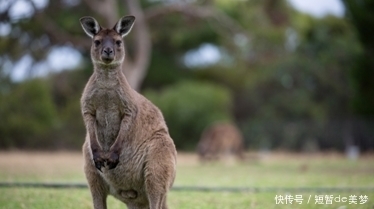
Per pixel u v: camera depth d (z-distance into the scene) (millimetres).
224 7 79500
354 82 65938
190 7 73500
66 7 70125
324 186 32312
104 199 19938
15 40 66688
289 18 76750
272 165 53906
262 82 92875
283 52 92625
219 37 90250
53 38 68312
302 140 75375
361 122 68875
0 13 62562
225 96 85438
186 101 82062
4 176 36594
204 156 58719
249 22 78000
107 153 19234
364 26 61094
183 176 40469
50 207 23875
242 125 80375
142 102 20125
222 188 30906
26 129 69938
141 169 19438
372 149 68750
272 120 86750
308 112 89000
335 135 73125
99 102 19688
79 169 43500
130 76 72938
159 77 94125
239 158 59969
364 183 34031
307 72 90188
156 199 19109
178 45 87062
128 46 80688
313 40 89938
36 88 70000
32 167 44469
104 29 20609
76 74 87250
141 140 19516
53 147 72938
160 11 73312
